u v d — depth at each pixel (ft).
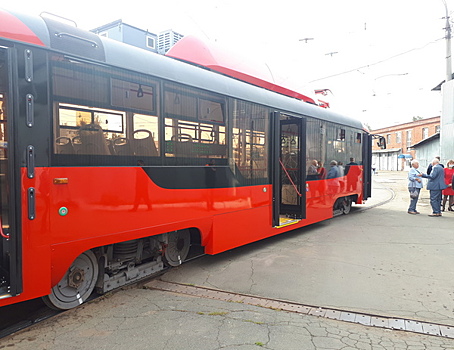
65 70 11.02
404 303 13.16
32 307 12.76
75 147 11.20
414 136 152.15
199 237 17.69
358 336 10.69
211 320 11.72
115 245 13.67
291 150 25.08
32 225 10.11
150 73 13.61
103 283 13.20
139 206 13.15
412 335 10.76
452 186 34.42
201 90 16.08
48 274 10.53
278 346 10.11
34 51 10.26
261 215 20.42
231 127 17.95
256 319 11.82
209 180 16.56
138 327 11.19
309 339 10.50
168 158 14.40
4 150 10.11
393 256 19.56
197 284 15.19
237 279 15.83
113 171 12.27
